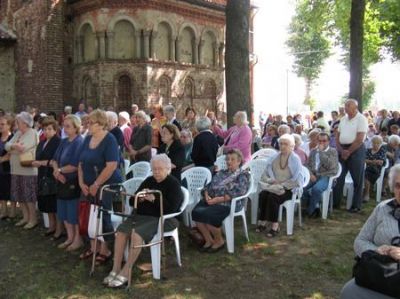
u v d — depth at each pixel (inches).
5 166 319.0
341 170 346.3
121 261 212.7
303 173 306.8
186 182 302.0
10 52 826.2
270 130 530.9
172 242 268.1
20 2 799.7
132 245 204.8
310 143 352.2
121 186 233.3
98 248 239.8
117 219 234.1
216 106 822.5
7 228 306.3
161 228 213.0
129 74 709.9
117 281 203.9
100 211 220.1
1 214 336.2
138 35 706.2
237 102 409.4
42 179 276.5
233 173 258.2
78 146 252.5
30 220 306.7
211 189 258.4
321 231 294.4
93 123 234.7
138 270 223.6
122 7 702.5
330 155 333.1
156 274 213.9
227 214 250.7
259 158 354.9
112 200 229.3
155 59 714.8
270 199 281.6
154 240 214.8
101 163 231.6
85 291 201.5
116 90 711.7
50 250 259.8
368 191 388.5
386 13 919.0
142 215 219.1
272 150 382.6
